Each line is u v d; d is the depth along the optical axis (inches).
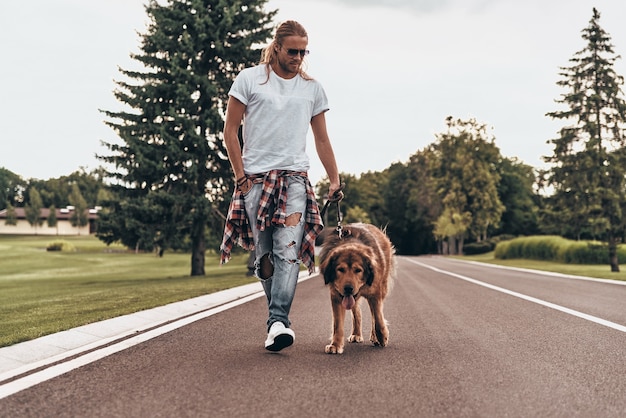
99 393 140.3
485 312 315.6
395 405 130.0
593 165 1253.1
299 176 189.6
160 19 954.1
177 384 149.1
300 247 192.2
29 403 131.5
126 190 971.9
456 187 2706.7
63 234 5374.0
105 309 348.5
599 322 271.7
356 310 227.3
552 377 158.7
